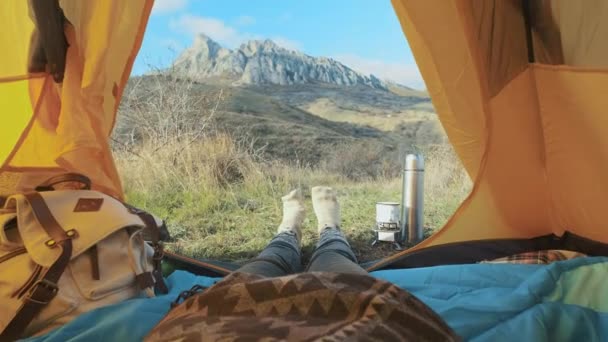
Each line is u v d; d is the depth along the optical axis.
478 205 1.66
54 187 1.14
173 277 1.41
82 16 1.16
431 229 2.38
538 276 1.16
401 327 0.51
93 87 1.19
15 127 1.20
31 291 0.89
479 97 1.52
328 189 2.09
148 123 3.06
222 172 2.97
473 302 1.08
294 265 1.57
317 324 0.49
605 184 1.42
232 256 2.04
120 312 0.93
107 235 1.00
